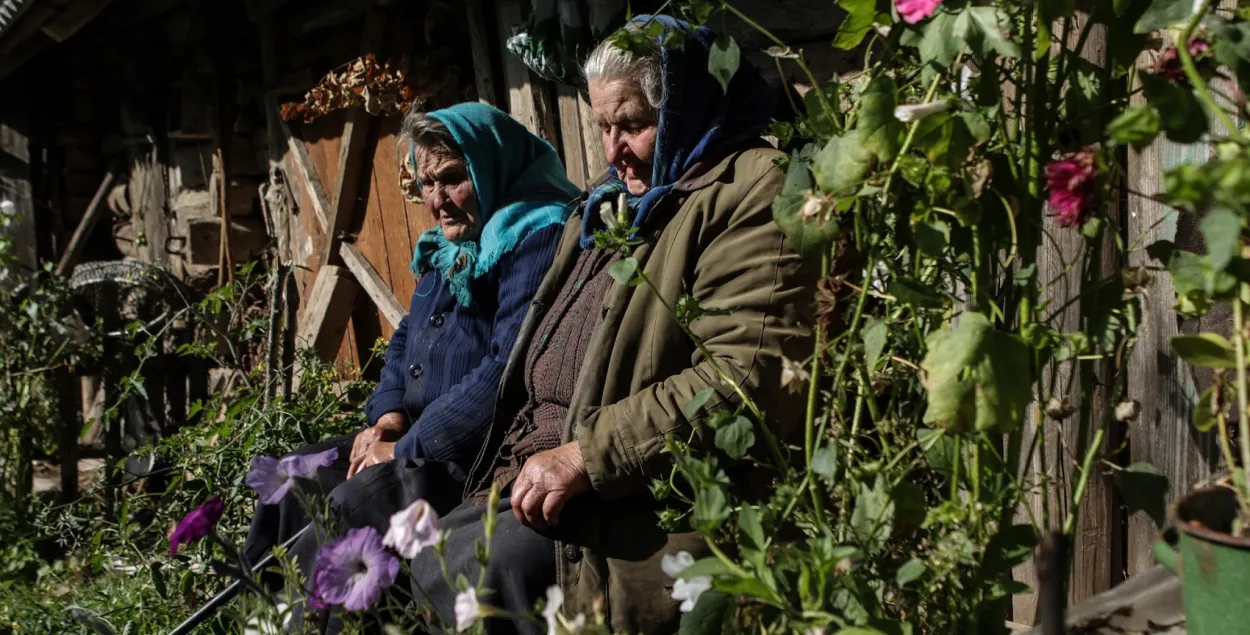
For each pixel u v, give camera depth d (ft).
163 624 9.96
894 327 5.00
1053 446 7.15
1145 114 3.97
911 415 5.18
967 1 4.44
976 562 4.69
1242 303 4.13
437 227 9.82
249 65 19.17
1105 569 7.27
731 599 4.78
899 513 4.80
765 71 10.87
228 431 12.01
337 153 16.81
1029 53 4.58
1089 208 4.20
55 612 11.17
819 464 4.76
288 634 5.73
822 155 4.75
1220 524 4.01
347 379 16.89
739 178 6.60
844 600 4.54
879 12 4.94
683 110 6.95
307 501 6.32
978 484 4.74
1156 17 4.40
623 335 6.68
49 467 21.62
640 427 6.26
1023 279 4.66
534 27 11.55
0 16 17.76
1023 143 4.80
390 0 15.24
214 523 6.01
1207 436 6.66
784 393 6.17
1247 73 4.01
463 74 14.70
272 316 14.56
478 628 4.44
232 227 19.54
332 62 16.84
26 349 17.10
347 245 16.60
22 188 22.11
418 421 8.43
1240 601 3.62
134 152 22.00
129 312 18.78
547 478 6.42
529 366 7.63
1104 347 4.76
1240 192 3.45
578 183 12.70
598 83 7.22
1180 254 4.62
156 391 18.35
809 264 6.31
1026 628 7.65
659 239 6.77
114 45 22.03
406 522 4.61
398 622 5.78
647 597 6.32
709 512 4.56
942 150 4.49
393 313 15.57
